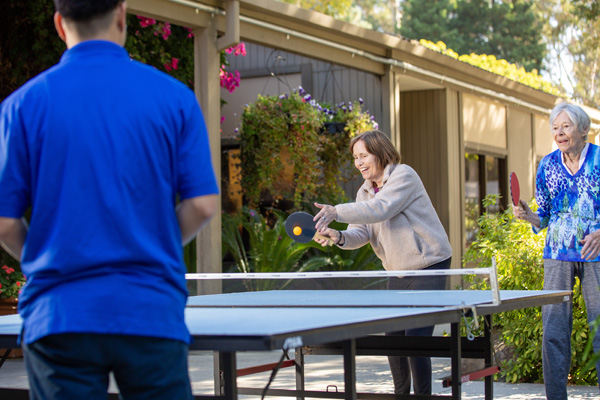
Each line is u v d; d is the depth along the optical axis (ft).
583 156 12.88
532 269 17.76
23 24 26.45
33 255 5.84
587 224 12.86
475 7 113.39
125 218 5.72
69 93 5.86
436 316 8.05
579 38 109.40
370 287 30.60
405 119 37.96
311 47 28.66
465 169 39.81
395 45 32.24
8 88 27.50
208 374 18.85
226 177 37.76
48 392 5.76
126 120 5.83
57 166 5.78
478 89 39.14
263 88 39.04
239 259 29.76
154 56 27.91
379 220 12.18
